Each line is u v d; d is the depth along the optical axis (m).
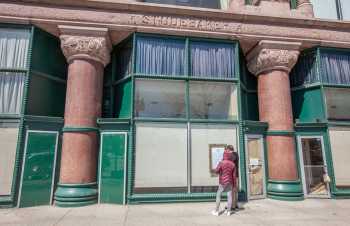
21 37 8.86
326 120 9.91
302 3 10.83
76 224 6.26
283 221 6.58
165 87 9.45
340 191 9.52
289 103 10.05
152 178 8.66
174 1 10.78
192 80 9.60
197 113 9.44
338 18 11.55
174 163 8.87
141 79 9.30
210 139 9.23
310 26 10.45
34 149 8.35
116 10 9.29
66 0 8.95
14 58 8.70
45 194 8.36
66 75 9.97
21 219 6.71
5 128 8.20
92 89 9.03
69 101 8.86
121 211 7.54
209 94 9.67
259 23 10.10
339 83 10.48
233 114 9.65
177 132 9.09
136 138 8.80
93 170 8.70
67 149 8.50
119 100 9.78
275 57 10.00
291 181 9.34
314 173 9.82
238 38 9.95
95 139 8.88
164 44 9.70
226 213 7.27
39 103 8.94
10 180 7.98
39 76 9.02
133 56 9.29
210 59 9.87
